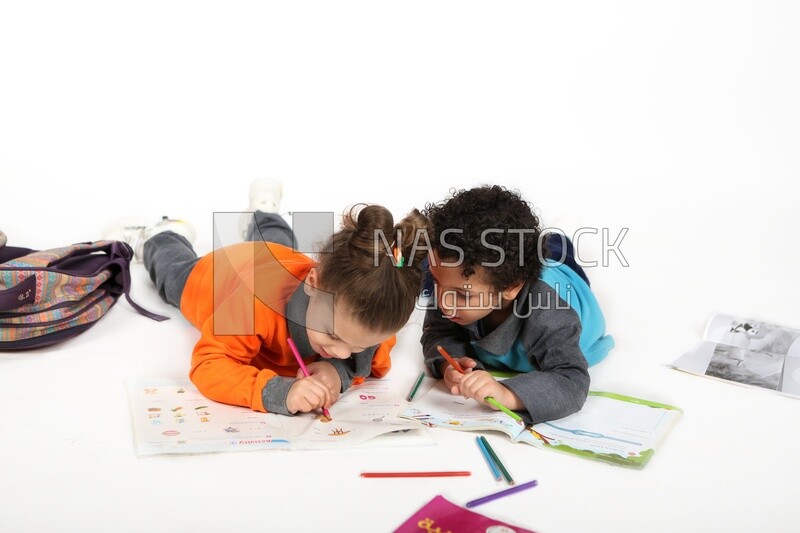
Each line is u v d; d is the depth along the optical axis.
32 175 2.93
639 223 2.88
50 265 1.90
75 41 3.67
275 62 3.79
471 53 3.89
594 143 3.51
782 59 3.59
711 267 2.53
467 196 1.63
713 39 3.70
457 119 3.59
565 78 3.79
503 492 1.30
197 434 1.44
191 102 3.56
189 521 1.20
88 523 1.18
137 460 1.36
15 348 1.80
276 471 1.35
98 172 3.02
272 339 1.65
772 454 1.48
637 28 3.79
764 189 3.23
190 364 1.81
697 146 3.50
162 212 2.76
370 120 3.55
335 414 1.58
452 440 1.49
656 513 1.27
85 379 1.69
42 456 1.37
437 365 1.78
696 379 1.82
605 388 1.76
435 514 1.23
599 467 1.41
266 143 3.33
